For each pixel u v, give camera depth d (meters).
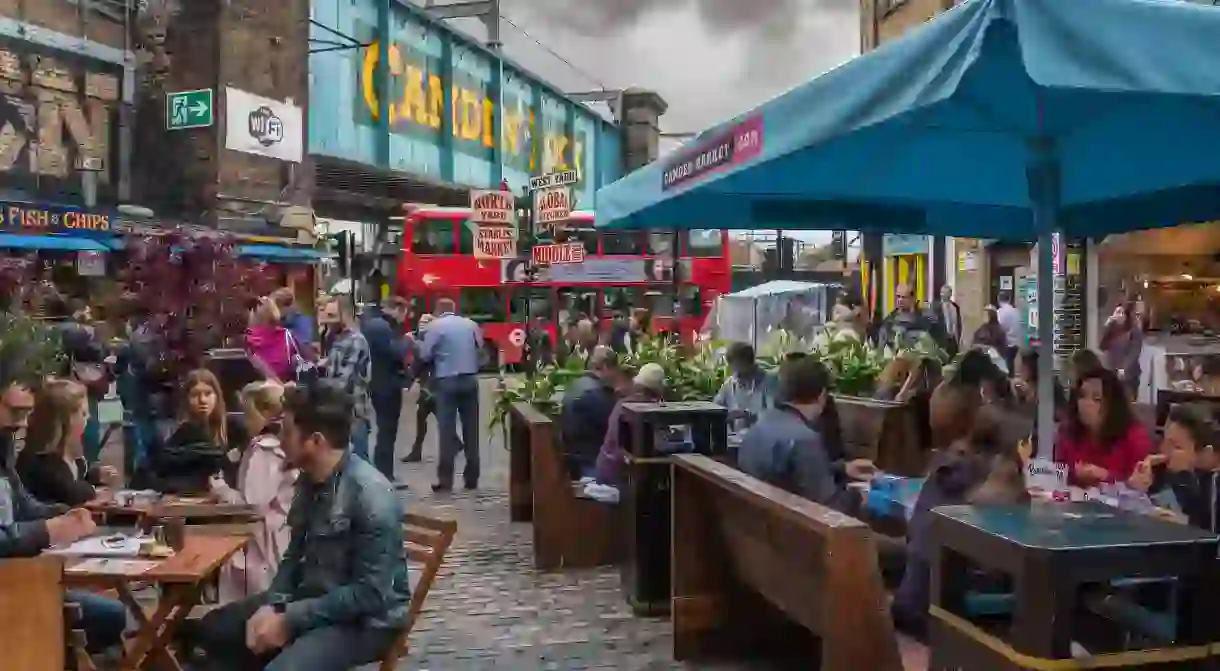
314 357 11.22
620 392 8.55
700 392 9.20
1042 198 5.05
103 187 19.11
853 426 8.04
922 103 3.31
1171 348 12.60
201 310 9.07
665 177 5.88
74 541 4.75
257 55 23.00
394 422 11.13
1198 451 4.90
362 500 4.04
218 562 4.46
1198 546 2.54
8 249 15.19
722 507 5.44
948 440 5.21
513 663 5.61
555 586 7.22
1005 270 21.53
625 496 6.86
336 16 28.19
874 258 29.41
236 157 22.11
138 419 8.77
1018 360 9.48
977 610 2.91
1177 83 2.96
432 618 6.44
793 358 5.64
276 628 3.95
